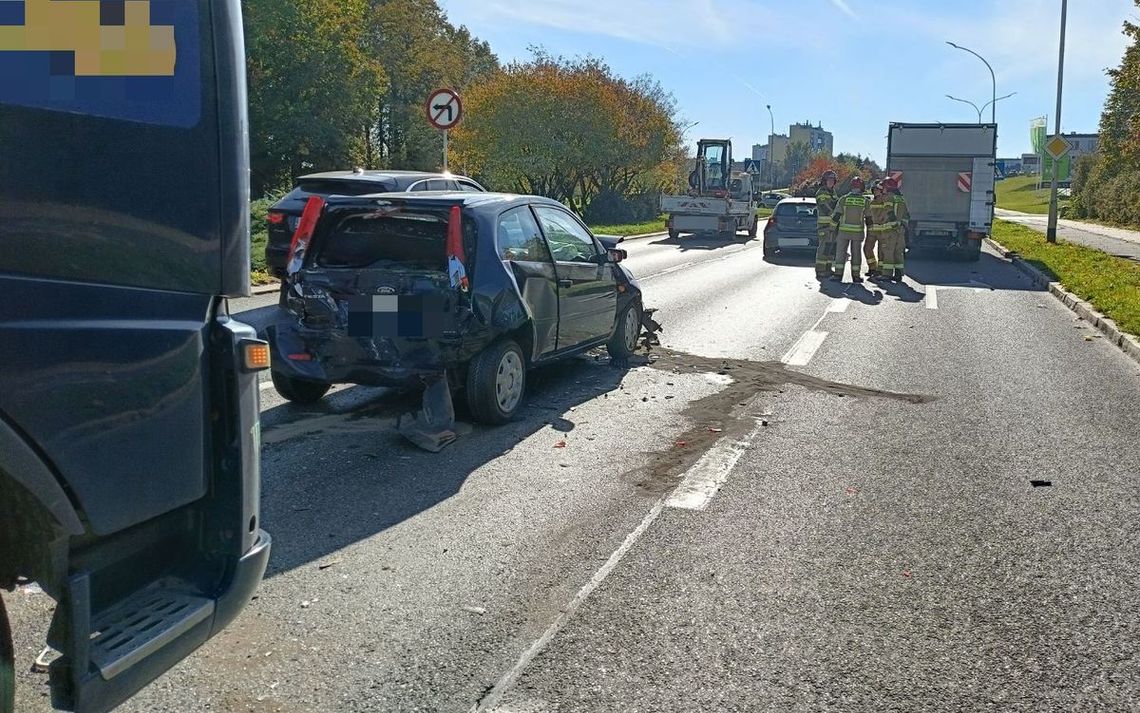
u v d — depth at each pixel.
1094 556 5.29
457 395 8.20
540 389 9.02
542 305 8.09
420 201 7.40
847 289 18.34
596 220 44.12
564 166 43.38
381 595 4.60
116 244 2.67
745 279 19.84
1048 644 4.25
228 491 3.01
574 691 3.78
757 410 8.45
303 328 7.42
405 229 7.71
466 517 5.66
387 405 8.19
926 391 9.35
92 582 2.76
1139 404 8.97
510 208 7.94
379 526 5.48
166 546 2.98
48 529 2.58
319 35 41.84
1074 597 4.75
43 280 2.52
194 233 2.85
